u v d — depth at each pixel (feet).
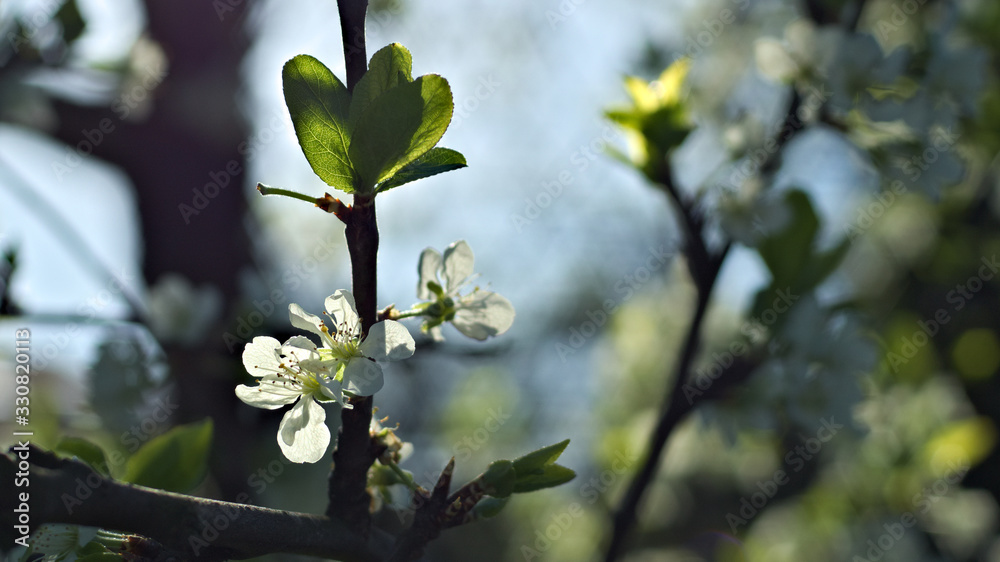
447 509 1.57
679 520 3.69
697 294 1.96
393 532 1.84
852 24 2.03
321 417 1.60
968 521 3.33
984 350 3.46
